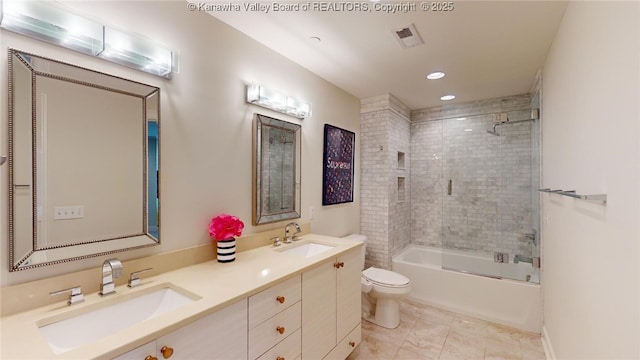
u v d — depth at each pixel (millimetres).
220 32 1779
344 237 3092
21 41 1050
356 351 2223
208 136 1706
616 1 956
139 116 1379
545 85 2340
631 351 849
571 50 1527
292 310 1521
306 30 1894
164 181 1483
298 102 2309
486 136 3377
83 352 806
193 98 1624
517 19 1737
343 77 2730
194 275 1442
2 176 1015
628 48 864
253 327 1290
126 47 1303
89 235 1217
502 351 2236
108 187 1276
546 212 2357
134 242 1360
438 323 2686
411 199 4062
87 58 1219
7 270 1019
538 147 2713
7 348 824
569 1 1546
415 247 3953
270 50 2141
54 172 1123
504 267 3080
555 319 1994
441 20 1758
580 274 1388
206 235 1699
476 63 2402
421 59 2326
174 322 977
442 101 3574
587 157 1259
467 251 3396
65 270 1156
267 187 2111
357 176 3391
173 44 1525
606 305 1050
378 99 3336
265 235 2092
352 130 3279
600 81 1105
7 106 1020
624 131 892
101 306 1134
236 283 1338
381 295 2557
